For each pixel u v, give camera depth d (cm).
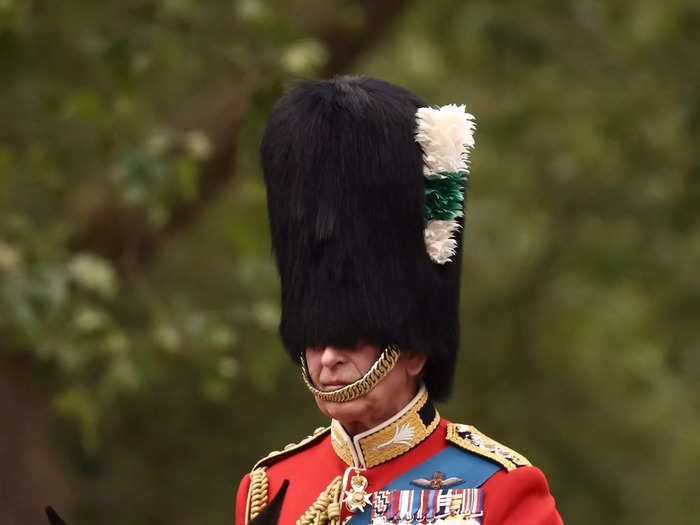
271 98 2431
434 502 1019
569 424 4572
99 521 4097
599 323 4478
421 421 1066
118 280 2880
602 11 3631
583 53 3716
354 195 1067
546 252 4212
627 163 3834
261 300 2852
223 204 3303
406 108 1079
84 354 2380
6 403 2825
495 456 1034
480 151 3972
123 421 4103
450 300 1107
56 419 3716
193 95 3341
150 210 2422
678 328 3938
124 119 2523
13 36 2541
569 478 4525
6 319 2430
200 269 3975
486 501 1012
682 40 3666
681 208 3691
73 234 2845
